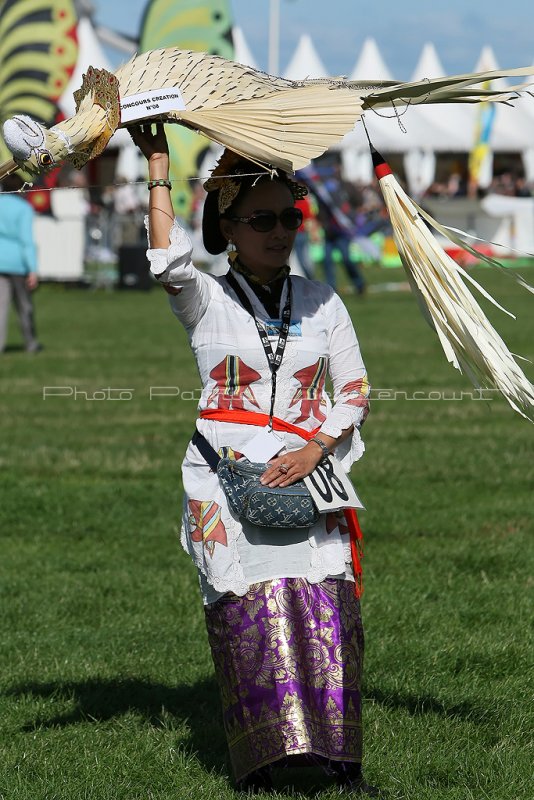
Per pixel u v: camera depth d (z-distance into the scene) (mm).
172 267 11797
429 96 12297
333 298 12664
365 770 13312
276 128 11695
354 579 12375
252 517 11844
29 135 11578
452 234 12375
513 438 32594
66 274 90312
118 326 64250
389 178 12398
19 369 46781
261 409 12203
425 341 54906
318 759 11852
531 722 14758
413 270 12367
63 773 13523
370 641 17484
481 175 123000
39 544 23219
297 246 75000
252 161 11680
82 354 51656
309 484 11930
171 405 38875
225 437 12180
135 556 22406
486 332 12039
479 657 16828
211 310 12234
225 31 89438
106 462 30031
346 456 12555
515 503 25484
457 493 26500
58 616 19078
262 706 11812
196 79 12180
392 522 24031
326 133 11617
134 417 36625
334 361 12594
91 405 38875
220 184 12320
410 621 18359
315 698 11875
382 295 83000
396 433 33312
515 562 21375
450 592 19703
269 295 12422
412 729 14508
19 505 25797
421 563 21328
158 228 11867
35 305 77000
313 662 11914
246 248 12281
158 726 15016
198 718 15227
